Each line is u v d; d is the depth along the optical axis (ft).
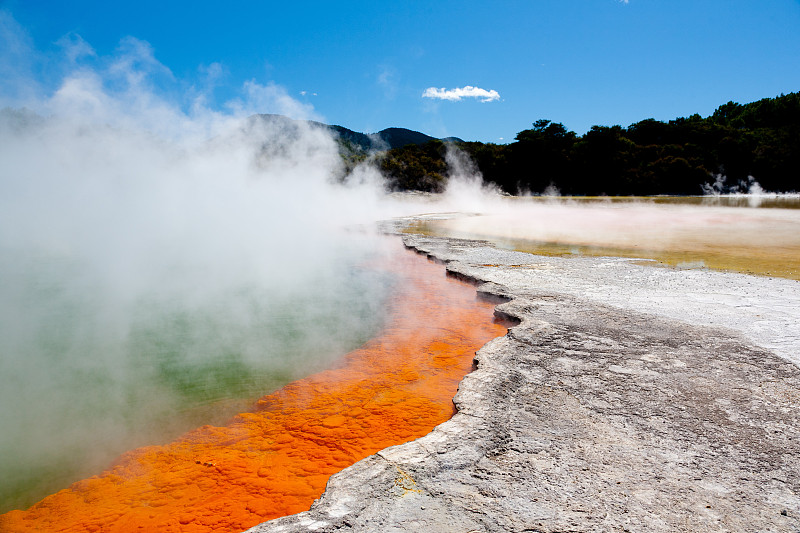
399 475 8.01
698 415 10.17
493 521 6.85
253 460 10.46
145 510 8.79
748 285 22.33
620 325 16.38
